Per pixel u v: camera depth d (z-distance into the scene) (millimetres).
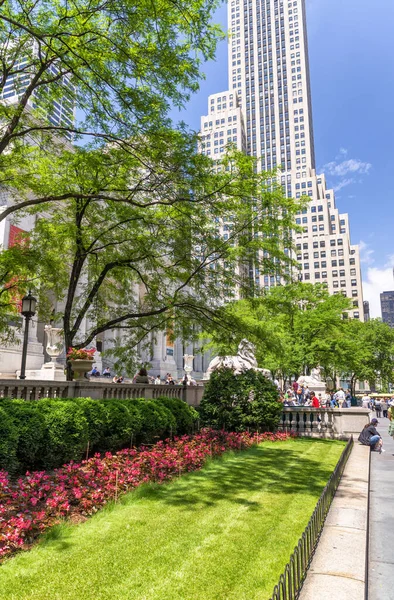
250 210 13102
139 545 5523
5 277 14578
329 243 132875
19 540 5270
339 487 8703
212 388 17328
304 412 18578
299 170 142875
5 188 15406
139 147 11688
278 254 13938
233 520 6570
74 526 6191
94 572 4727
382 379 67312
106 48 10758
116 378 25188
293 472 10359
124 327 16422
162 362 49781
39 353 30516
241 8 164250
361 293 128000
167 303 15086
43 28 11086
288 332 29516
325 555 5023
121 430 11133
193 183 11812
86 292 17938
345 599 3945
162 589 4379
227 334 14961
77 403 10016
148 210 15258
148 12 9953
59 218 16297
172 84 11469
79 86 11391
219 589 4395
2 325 15898
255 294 14906
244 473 10023
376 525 7250
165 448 11391
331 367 45250
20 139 14523
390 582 5082
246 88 157375
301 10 155875
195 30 10508
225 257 13805
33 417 8562
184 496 7902
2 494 6371
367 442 16047
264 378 17562
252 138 152875
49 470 8961
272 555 5289
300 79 150500
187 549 5426
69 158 13742
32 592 4266
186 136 11836
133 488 8156
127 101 11055
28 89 11930
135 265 16828
